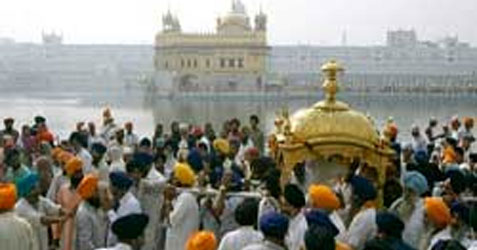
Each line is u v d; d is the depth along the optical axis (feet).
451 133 58.75
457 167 37.19
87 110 274.77
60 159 38.19
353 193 27.55
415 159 40.19
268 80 436.35
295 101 388.98
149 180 35.58
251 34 415.64
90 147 47.39
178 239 31.55
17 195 28.99
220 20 424.46
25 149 47.09
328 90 32.48
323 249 20.30
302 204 25.96
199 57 417.49
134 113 264.93
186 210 31.42
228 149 44.88
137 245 22.65
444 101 404.98
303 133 31.65
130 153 42.14
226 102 382.22
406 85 456.86
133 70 612.29
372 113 266.98
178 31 426.92
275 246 22.09
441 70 622.13
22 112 254.68
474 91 442.91
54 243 31.22
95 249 27.61
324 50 632.79
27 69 589.32
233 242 24.34
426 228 27.25
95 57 641.40
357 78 496.23
